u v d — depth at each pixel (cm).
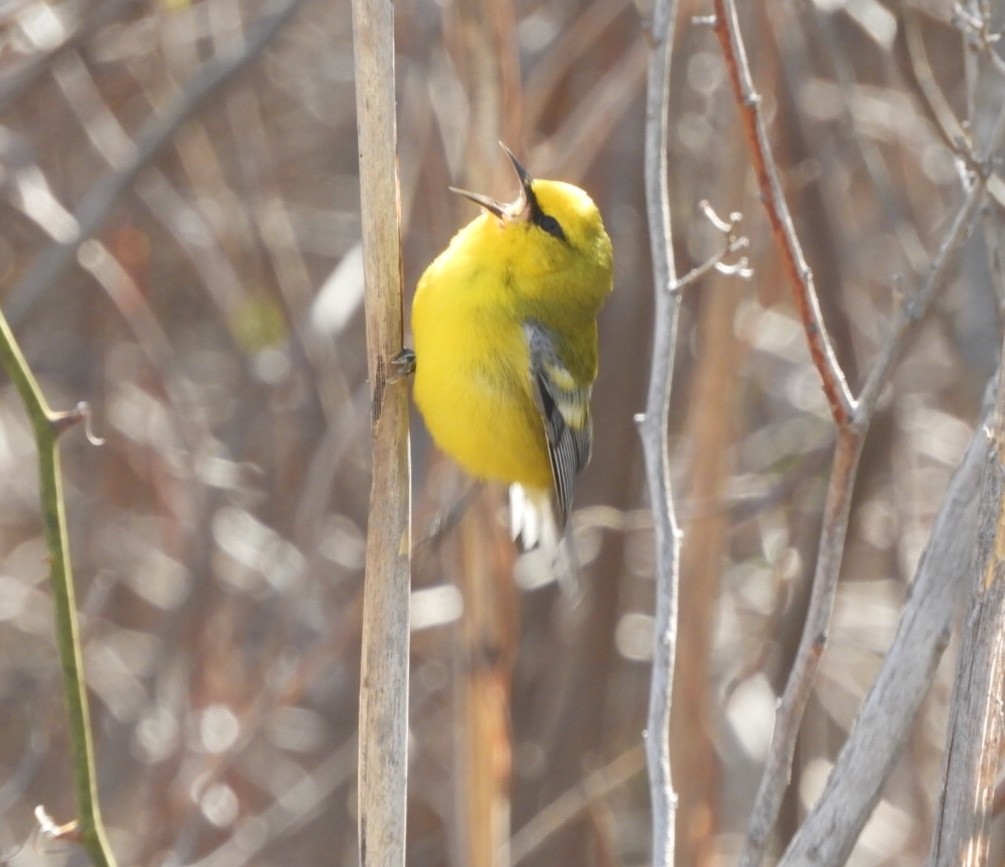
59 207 1320
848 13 1232
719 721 1270
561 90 1302
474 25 979
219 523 1392
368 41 647
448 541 1228
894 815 1371
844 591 1305
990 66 945
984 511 540
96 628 1427
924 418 1432
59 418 643
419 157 1143
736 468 1357
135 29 1393
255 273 1429
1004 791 602
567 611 1344
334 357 1327
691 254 1313
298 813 1312
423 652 1355
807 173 1213
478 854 969
